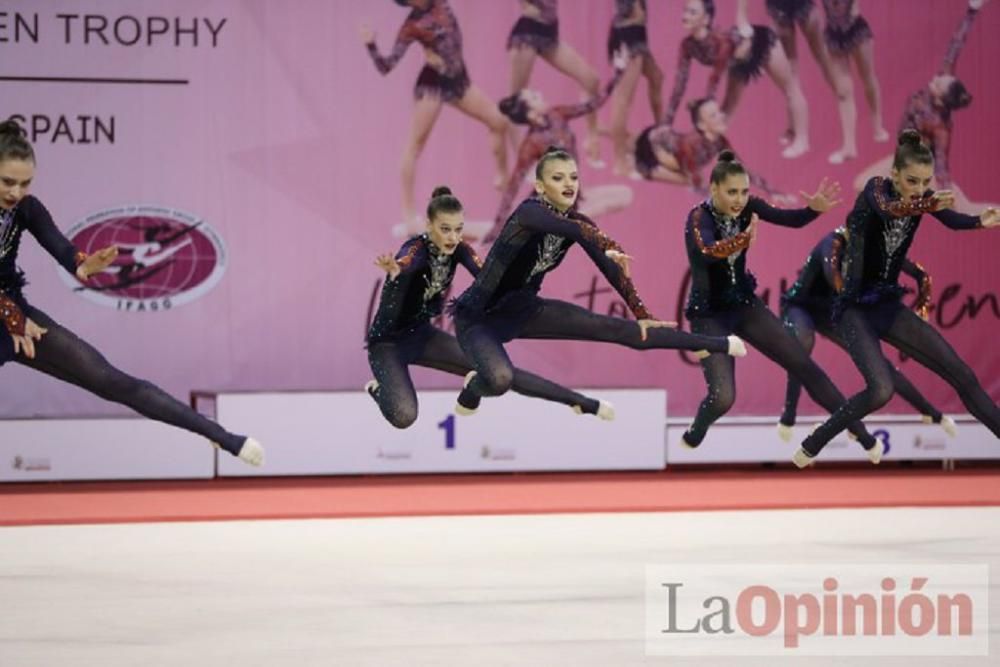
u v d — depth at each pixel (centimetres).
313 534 1502
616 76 2106
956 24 2167
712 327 1405
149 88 2048
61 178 2033
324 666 932
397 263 1265
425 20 2083
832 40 2142
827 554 1327
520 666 934
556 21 2095
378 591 1171
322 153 2086
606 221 2119
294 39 2072
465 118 2095
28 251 2031
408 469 2038
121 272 2058
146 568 1288
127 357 2067
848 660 959
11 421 1973
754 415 2161
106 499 1839
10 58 2009
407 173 2095
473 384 1326
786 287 2144
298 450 2017
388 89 2088
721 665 943
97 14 2030
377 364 1341
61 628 1044
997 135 2180
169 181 2061
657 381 2156
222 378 2089
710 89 2123
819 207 1351
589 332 1320
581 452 2073
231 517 1650
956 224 1375
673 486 1947
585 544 1408
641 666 938
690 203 2131
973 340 2183
